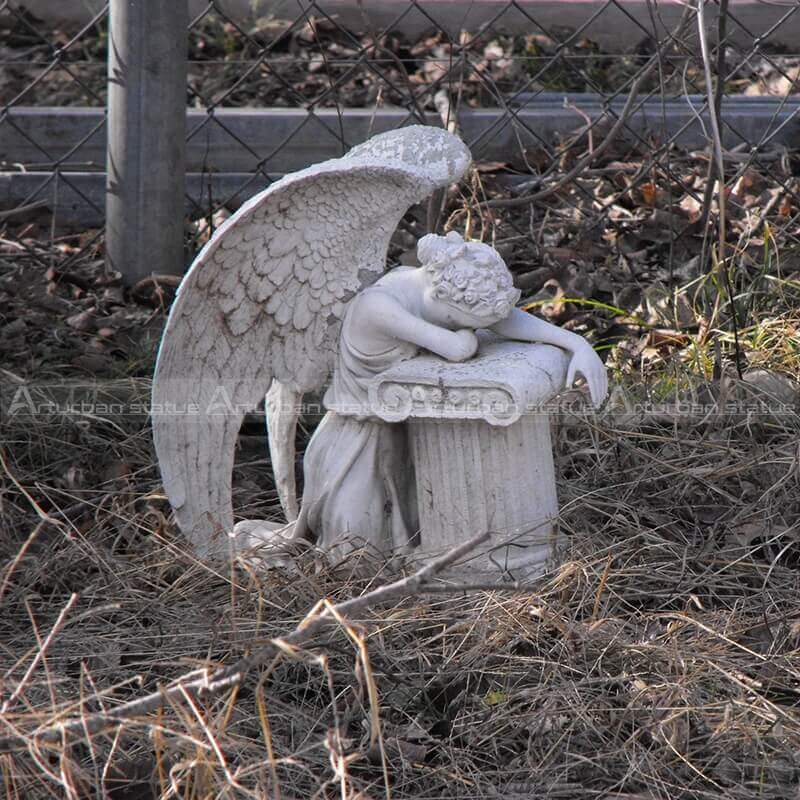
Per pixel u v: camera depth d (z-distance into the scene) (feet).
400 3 44.24
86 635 21.90
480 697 19.92
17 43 51.01
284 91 47.01
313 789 18.04
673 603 22.85
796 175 38.91
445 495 22.72
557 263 34.71
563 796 17.88
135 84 32.48
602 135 39.58
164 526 25.34
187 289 22.06
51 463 28.14
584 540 23.94
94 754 17.75
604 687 19.93
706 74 27.63
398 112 40.27
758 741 18.45
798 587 22.89
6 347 31.22
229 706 16.97
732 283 32.48
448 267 21.88
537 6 44.70
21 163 40.19
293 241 22.35
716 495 26.25
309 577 22.67
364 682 19.85
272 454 24.85
